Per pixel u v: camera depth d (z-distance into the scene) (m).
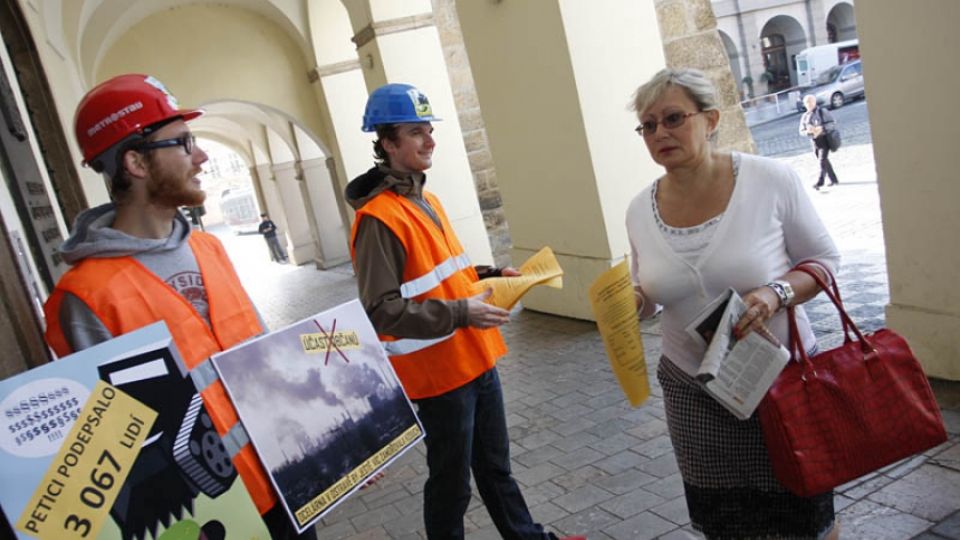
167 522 1.57
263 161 27.66
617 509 3.57
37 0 7.18
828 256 2.18
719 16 36.31
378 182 2.76
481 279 3.13
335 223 20.52
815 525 2.20
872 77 4.09
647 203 2.39
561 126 7.07
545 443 4.59
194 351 1.85
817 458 1.99
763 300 2.04
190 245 2.01
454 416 2.73
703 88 2.17
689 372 2.31
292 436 1.90
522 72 7.41
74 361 1.51
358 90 15.56
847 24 38.25
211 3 15.65
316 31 15.09
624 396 5.10
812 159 15.76
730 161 2.23
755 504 2.28
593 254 7.20
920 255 4.09
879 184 4.23
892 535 2.89
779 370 2.00
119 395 1.55
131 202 1.90
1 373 2.06
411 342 2.71
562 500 3.79
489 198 11.66
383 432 2.12
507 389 5.87
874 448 2.00
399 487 4.42
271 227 26.16
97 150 1.85
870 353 2.05
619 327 2.35
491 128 8.33
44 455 1.42
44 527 1.39
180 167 1.90
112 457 1.51
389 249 2.60
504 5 7.32
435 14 11.32
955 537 2.78
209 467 1.67
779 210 2.18
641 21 6.88
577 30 6.66
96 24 13.16
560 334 7.26
